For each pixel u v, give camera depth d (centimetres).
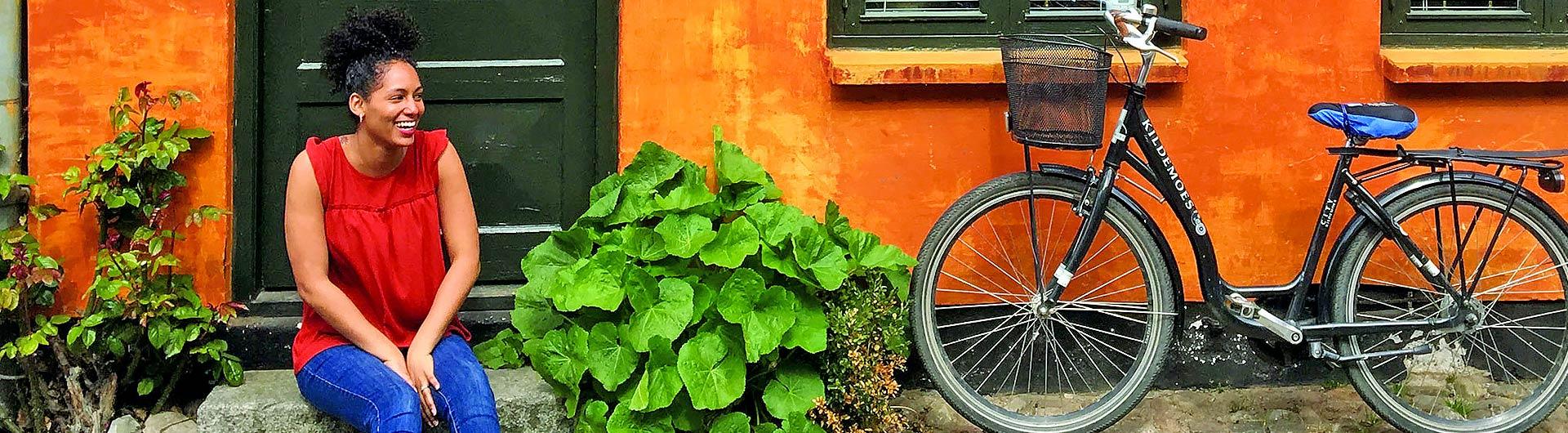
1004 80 396
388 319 347
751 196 396
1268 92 412
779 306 357
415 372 330
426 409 328
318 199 334
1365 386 390
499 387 368
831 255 368
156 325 376
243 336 399
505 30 410
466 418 320
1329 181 416
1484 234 421
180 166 391
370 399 319
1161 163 370
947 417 409
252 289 405
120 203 374
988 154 410
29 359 390
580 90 413
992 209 385
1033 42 345
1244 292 384
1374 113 365
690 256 363
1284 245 418
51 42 382
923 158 409
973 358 425
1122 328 427
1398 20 423
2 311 383
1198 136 412
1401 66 402
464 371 329
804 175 407
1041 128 350
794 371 370
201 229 393
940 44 416
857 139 407
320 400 337
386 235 341
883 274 382
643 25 399
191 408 403
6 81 388
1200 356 429
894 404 416
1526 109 417
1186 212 375
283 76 404
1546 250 387
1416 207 378
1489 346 430
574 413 361
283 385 372
